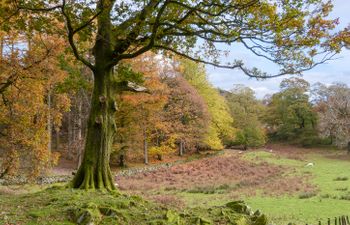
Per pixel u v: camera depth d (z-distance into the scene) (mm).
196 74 53219
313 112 69438
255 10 10180
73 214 8445
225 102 63750
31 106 18609
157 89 35406
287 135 75688
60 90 14469
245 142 64625
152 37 11102
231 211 10711
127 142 37500
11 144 18578
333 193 24609
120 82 13336
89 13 11047
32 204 9562
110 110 12914
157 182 31828
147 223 8555
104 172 12477
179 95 45000
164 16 11922
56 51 17375
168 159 46812
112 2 10797
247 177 34312
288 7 9992
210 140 49625
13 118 18469
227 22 10953
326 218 17188
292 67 10984
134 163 42688
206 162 43062
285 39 10461
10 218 8133
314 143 69250
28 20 12125
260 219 10070
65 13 10812
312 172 36719
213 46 13273
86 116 37406
